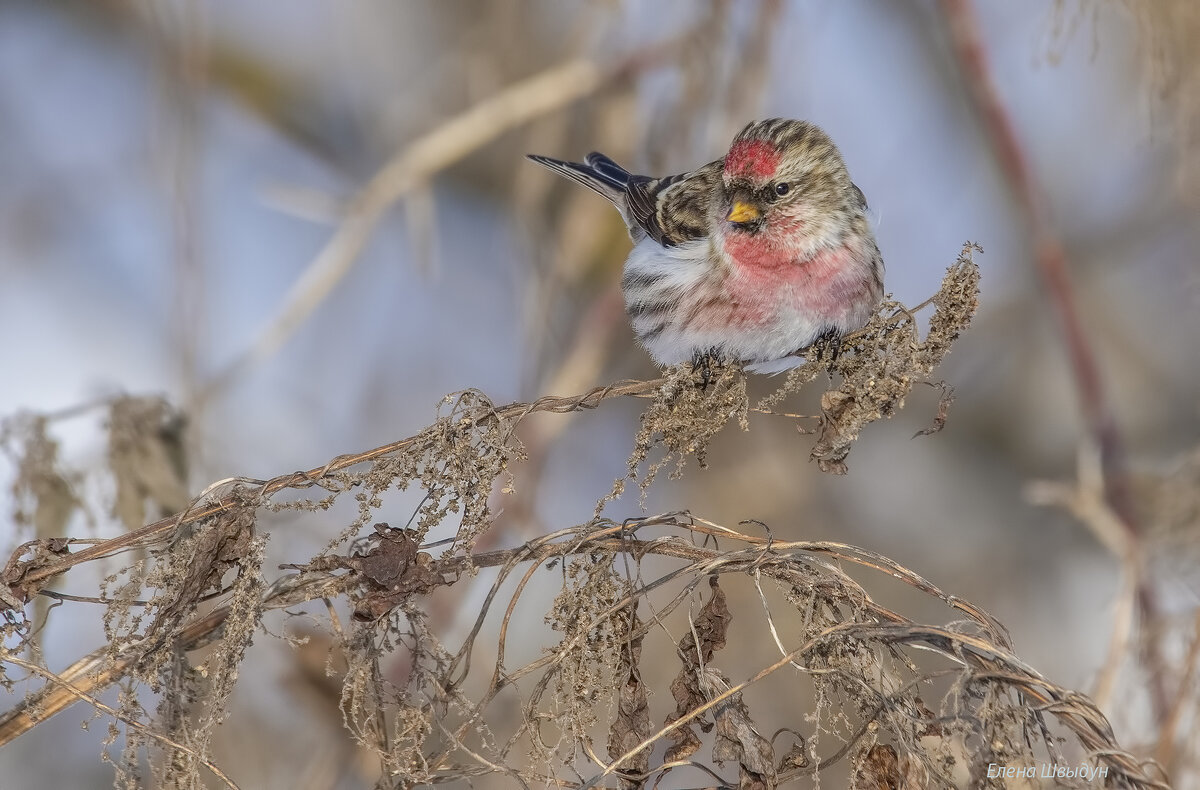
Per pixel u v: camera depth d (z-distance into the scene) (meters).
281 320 9.38
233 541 5.07
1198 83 7.90
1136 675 6.65
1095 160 11.52
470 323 12.38
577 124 11.63
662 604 9.12
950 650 4.79
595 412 11.67
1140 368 11.54
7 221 11.95
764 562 5.10
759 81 9.41
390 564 5.00
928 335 5.51
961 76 10.90
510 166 12.91
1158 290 11.55
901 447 12.02
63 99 12.70
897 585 10.67
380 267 12.41
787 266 7.59
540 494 10.25
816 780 4.79
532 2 11.80
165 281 10.24
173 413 7.06
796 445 10.91
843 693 4.94
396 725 4.93
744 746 4.87
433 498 5.13
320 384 11.41
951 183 11.98
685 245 8.15
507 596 9.52
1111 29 9.33
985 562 11.06
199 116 9.66
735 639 8.89
